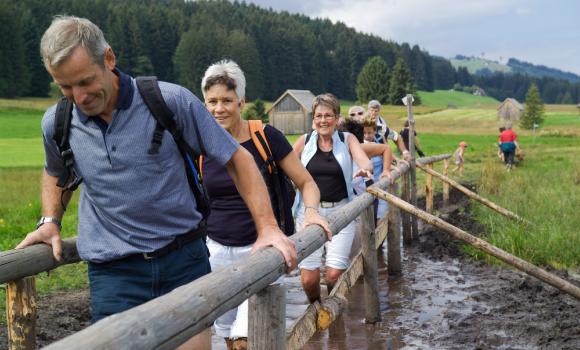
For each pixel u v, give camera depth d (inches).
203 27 5423.2
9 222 396.8
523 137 1955.0
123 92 95.0
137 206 98.7
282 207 152.9
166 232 101.0
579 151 1146.0
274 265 105.0
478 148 1266.0
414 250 353.7
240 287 92.1
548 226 329.7
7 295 119.0
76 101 91.0
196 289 81.9
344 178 225.1
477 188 582.6
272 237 108.3
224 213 157.6
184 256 103.2
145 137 96.6
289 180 157.2
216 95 149.7
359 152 227.3
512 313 228.4
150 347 67.5
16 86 4298.7
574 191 471.2
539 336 202.2
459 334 207.6
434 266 312.7
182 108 98.6
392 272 293.4
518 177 592.7
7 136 1892.2
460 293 260.1
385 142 378.3
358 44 7391.7
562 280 220.8
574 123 2992.1
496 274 285.1
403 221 370.3
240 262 98.1
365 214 222.8
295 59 5876.0
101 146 96.4
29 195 559.8
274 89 5738.2
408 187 375.6
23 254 109.0
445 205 505.0
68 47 86.8
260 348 114.0
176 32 5654.5
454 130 2689.5
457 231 230.4
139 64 5196.9
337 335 208.8
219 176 154.8
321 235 136.0
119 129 95.9
